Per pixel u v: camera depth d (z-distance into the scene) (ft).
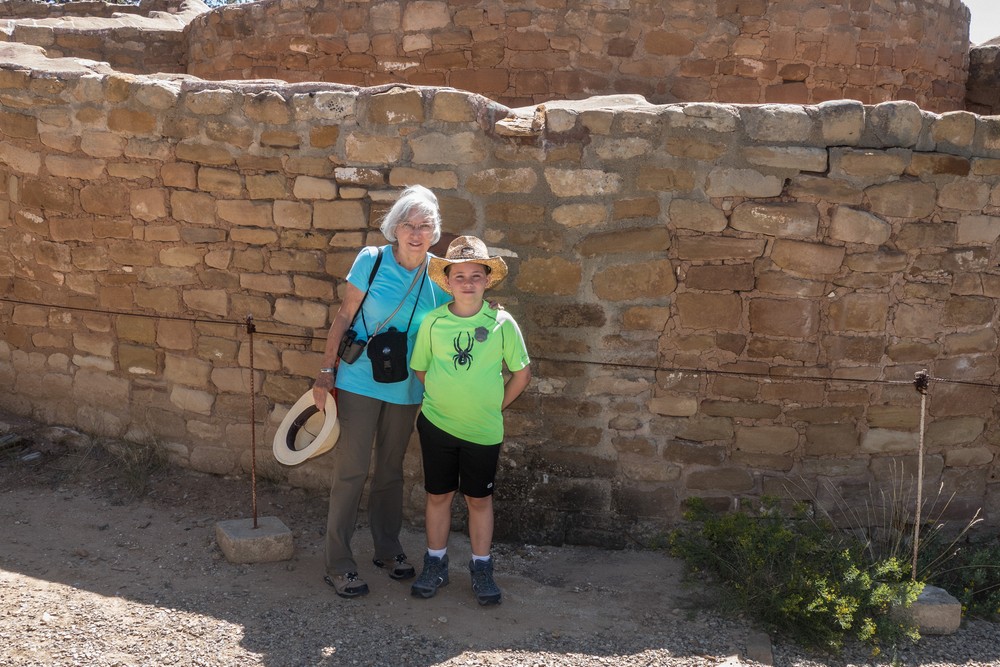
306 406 12.87
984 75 26.48
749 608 12.30
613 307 14.21
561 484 14.66
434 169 14.23
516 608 12.34
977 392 14.75
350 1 23.76
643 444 14.52
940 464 14.85
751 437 14.44
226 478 16.07
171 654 10.49
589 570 13.78
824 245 13.91
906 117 13.65
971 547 14.87
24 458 16.53
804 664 11.39
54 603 11.46
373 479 13.00
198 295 15.74
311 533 14.48
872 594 12.13
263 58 25.17
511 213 14.11
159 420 16.49
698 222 13.91
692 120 13.65
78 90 15.70
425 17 23.17
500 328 11.84
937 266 14.19
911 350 14.38
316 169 14.61
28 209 16.79
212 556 13.39
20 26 27.55
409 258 12.23
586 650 11.29
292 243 14.98
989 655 11.88
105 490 15.61
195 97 14.92
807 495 14.58
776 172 13.74
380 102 14.17
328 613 11.78
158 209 15.62
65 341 17.16
